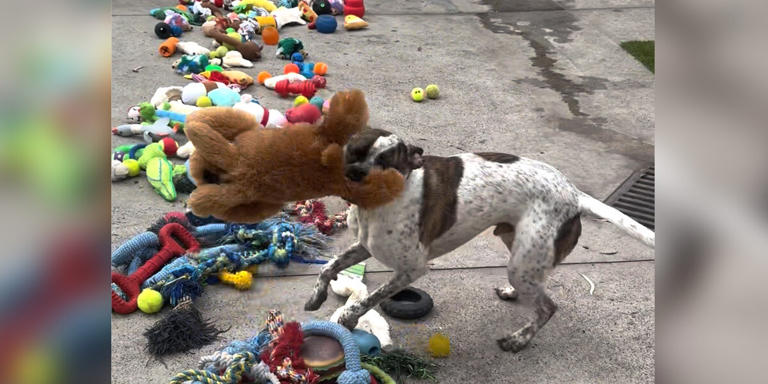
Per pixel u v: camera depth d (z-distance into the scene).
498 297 4.08
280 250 4.20
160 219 4.46
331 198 5.13
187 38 8.25
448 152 5.91
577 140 6.33
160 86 6.85
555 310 3.55
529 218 3.36
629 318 3.95
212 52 7.61
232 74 6.88
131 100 6.48
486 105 7.04
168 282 3.77
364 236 3.27
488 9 10.62
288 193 2.69
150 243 4.11
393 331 3.73
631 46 9.05
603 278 4.34
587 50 8.88
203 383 3.00
